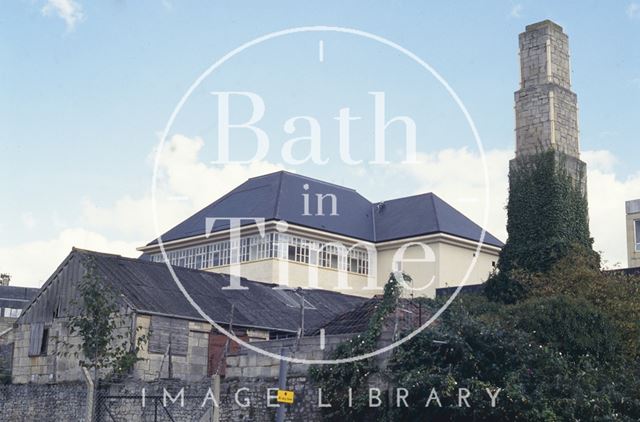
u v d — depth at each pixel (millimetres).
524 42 41438
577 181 39000
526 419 20688
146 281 32250
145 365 28938
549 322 24625
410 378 21359
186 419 24125
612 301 28250
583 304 25438
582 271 31500
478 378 21828
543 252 36125
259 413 23828
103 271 31375
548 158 38375
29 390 28031
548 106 39500
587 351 24484
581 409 21031
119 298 29547
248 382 24391
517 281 34625
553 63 40469
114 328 27406
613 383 22391
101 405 24141
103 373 29141
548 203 37531
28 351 32719
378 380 22250
